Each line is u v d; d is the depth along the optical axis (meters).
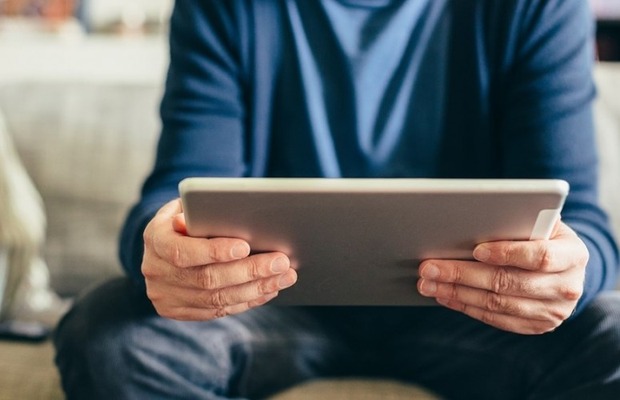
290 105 1.00
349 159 0.98
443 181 0.62
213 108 0.98
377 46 0.99
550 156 0.91
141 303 0.81
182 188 0.62
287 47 1.01
